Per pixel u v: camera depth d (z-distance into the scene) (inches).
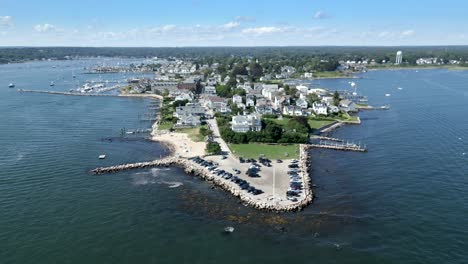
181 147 5782.5
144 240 3164.4
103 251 3009.4
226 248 3068.4
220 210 3698.3
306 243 3132.4
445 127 6983.3
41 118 7716.5
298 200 3846.0
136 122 7559.1
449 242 3127.5
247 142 6028.5
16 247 3029.0
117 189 4175.7
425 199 3905.0
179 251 3024.1
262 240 3179.1
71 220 3459.6
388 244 3107.8
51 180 4375.0
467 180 4384.8
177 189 4207.7
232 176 4478.3
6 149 5487.2
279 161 5054.1
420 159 5162.4
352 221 3474.4
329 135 6643.7
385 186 4259.4
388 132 6761.8
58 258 2908.5
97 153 5447.8
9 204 3735.2
